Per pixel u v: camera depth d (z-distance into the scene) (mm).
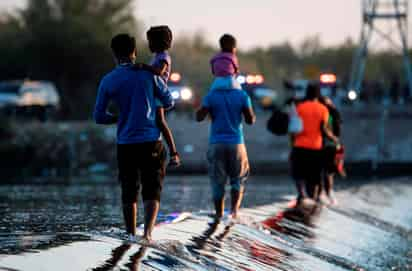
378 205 40969
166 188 46156
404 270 25797
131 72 20766
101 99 20797
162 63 21203
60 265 17000
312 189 35938
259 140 85625
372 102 104000
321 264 23688
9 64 137250
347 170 75438
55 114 103250
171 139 21062
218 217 26703
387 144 86938
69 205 32281
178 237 21766
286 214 30875
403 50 111062
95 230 22766
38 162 79000
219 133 27047
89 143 81062
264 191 43594
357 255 26891
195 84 168625
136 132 20719
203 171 74438
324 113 35250
